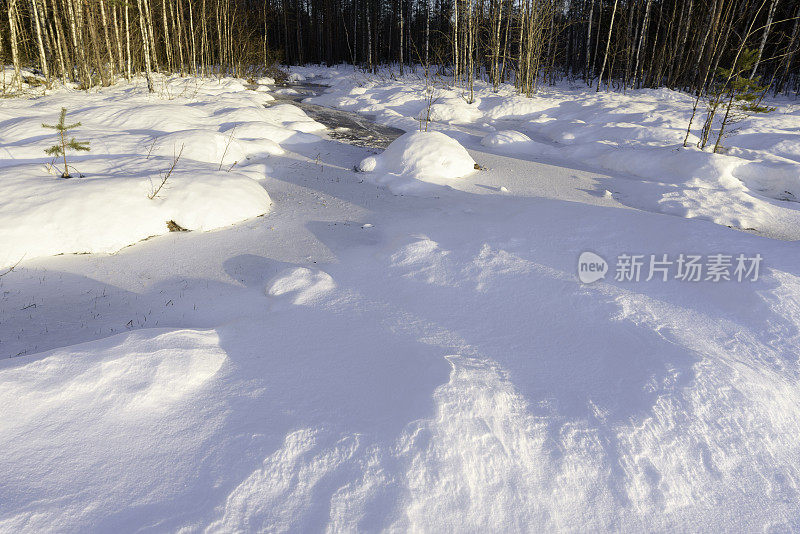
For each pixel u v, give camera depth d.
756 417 3.05
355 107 22.14
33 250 6.24
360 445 2.64
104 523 2.18
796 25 21.56
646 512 2.49
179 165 9.43
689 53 24.59
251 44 31.92
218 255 6.66
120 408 2.97
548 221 7.06
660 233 6.26
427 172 10.87
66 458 2.57
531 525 2.38
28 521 2.16
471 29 26.83
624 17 27.78
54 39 23.69
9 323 4.73
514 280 5.23
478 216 8.03
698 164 10.50
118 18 25.45
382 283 5.50
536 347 3.93
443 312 4.68
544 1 23.33
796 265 5.14
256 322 4.56
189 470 2.51
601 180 10.90
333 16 47.06
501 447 2.73
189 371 3.36
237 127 14.08
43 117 12.74
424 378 3.23
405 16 44.44
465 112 19.97
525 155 13.69
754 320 4.20
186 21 31.28
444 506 2.39
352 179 11.00
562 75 34.50
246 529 2.20
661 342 3.80
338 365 3.63
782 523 2.46
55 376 3.13
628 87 26.64
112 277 5.94
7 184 7.16
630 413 3.03
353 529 2.22
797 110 16.67
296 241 7.18
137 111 13.93
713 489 2.62
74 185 7.31
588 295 4.71
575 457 2.72
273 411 3.01
